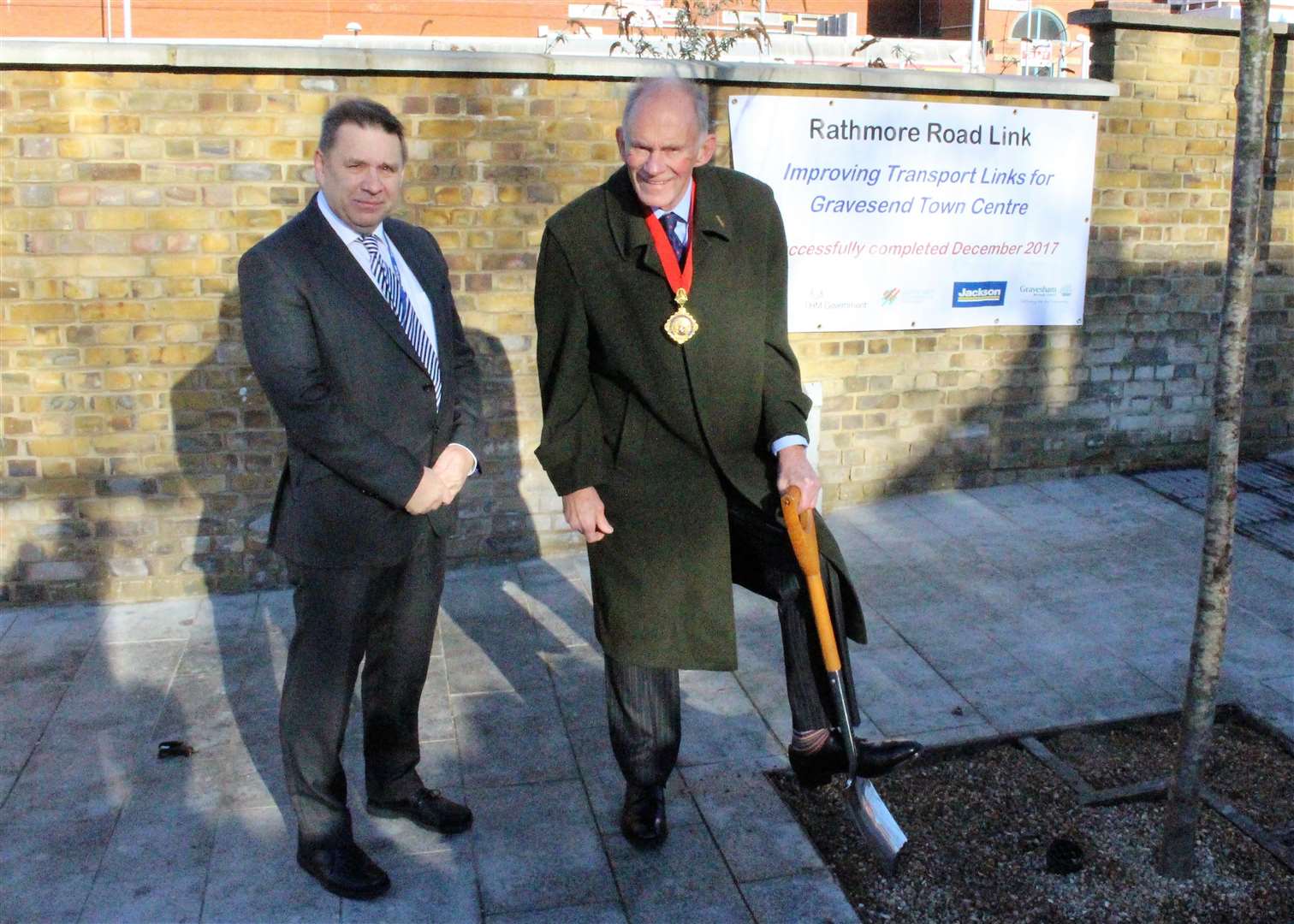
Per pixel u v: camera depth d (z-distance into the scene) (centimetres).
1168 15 572
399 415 289
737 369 293
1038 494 598
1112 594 488
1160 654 436
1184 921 300
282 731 296
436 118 484
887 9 1936
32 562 480
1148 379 617
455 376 313
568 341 301
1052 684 414
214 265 472
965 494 597
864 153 542
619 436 304
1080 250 588
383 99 478
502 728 384
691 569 303
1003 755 374
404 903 301
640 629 303
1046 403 604
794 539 290
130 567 487
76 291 465
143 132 458
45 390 470
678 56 663
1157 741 382
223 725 387
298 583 295
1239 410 297
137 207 463
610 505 304
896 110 541
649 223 289
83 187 458
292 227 279
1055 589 492
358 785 353
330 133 271
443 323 304
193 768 361
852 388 572
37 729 383
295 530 288
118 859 317
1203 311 618
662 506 302
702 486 303
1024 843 329
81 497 479
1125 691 408
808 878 311
